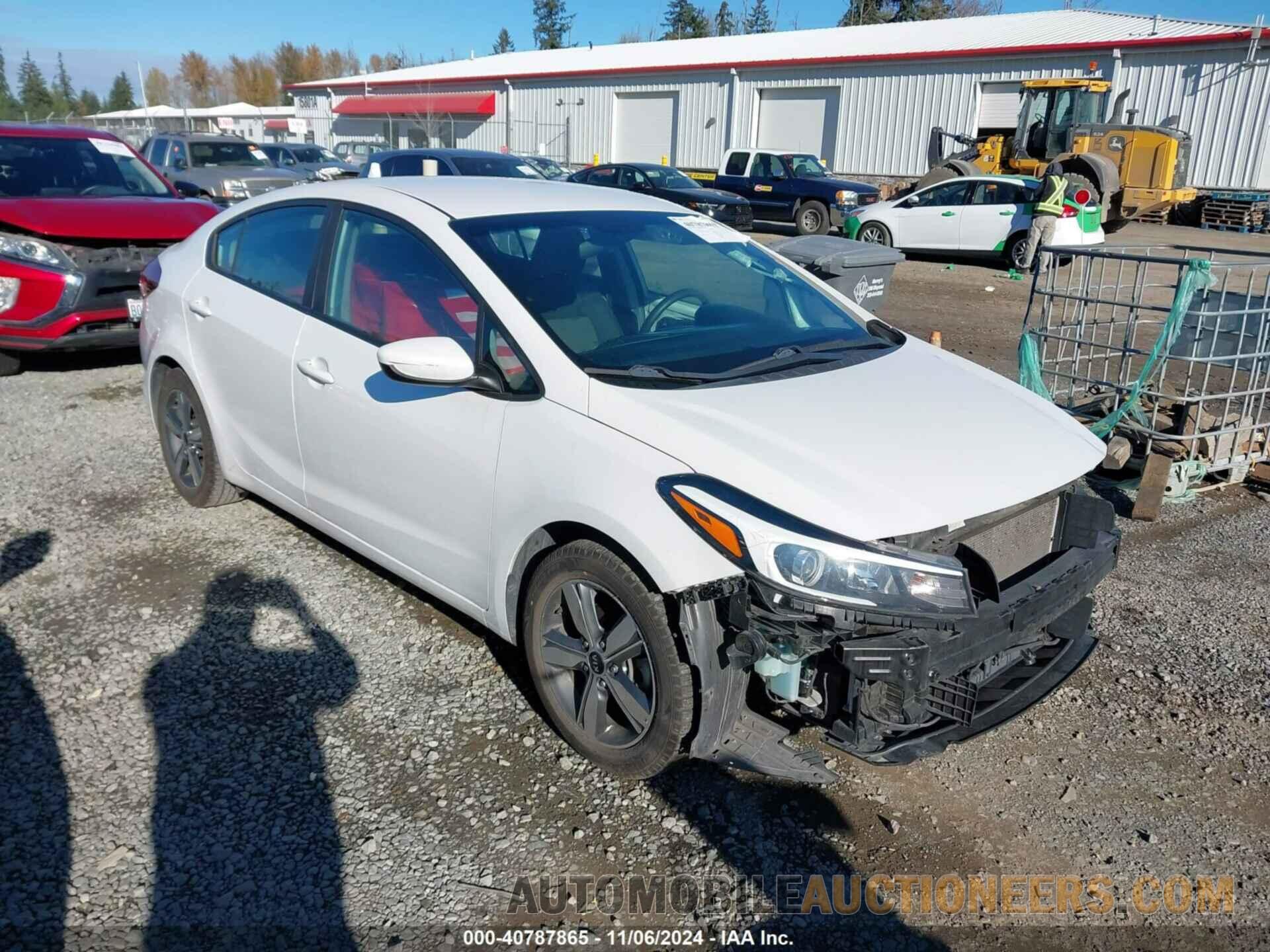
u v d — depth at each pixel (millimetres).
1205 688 3736
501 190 4008
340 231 3938
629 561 2844
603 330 3312
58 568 4398
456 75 41312
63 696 3451
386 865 2736
